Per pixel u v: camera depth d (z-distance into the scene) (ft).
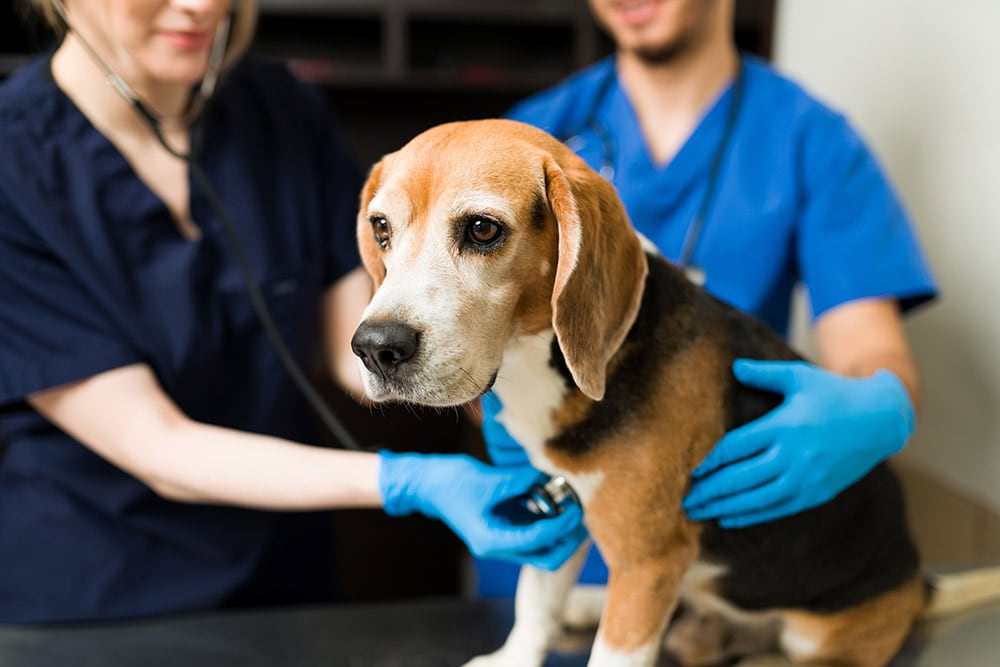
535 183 2.47
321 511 4.47
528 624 3.01
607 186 2.56
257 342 3.86
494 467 3.19
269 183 4.03
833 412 2.90
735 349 2.92
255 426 3.91
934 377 5.20
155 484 3.38
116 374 3.31
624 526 2.70
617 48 7.88
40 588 3.63
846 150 4.16
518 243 2.47
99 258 3.40
